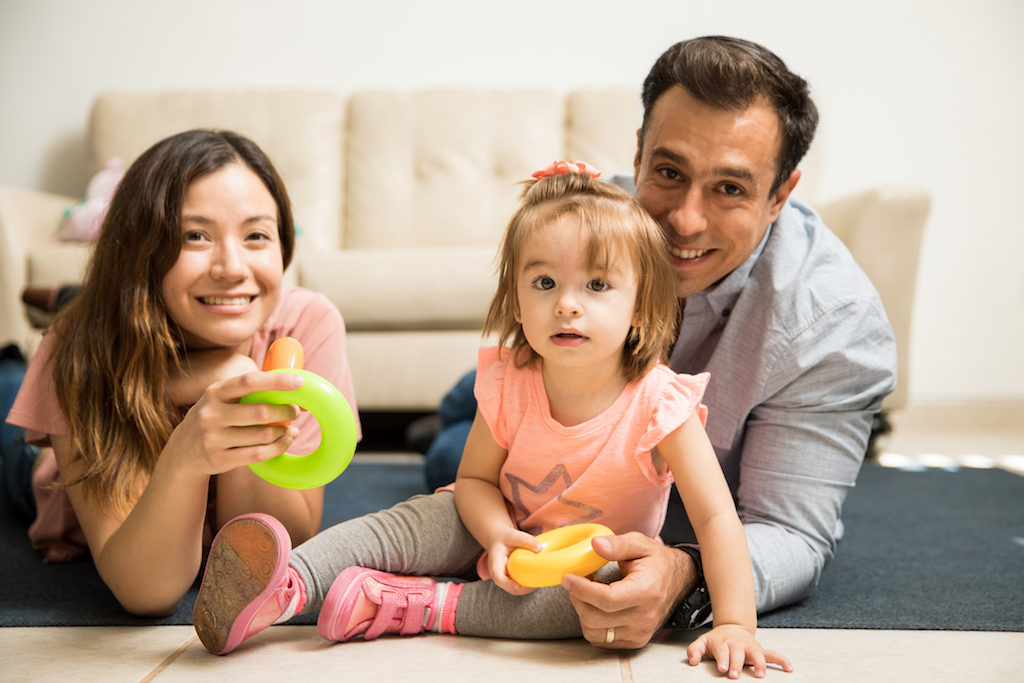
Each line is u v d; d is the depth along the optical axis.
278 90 3.01
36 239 2.51
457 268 2.32
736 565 0.87
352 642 0.91
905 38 3.00
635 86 3.11
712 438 1.10
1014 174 3.00
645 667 0.83
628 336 0.93
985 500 1.80
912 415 3.00
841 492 1.06
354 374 2.32
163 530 0.90
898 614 1.02
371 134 2.96
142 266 1.01
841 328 1.05
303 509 1.06
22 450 1.44
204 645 0.87
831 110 3.03
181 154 1.02
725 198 0.99
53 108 3.20
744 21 3.05
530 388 0.97
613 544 0.83
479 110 2.96
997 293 3.01
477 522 0.94
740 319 1.08
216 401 0.85
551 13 3.12
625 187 1.30
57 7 3.18
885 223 2.26
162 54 3.18
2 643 0.91
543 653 0.87
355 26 3.15
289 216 1.12
